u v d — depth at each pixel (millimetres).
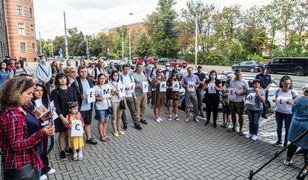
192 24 47312
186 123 8188
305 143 4496
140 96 7680
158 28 51625
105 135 6574
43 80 9031
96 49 80688
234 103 6918
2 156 2281
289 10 36031
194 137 6773
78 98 5750
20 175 2277
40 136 2311
